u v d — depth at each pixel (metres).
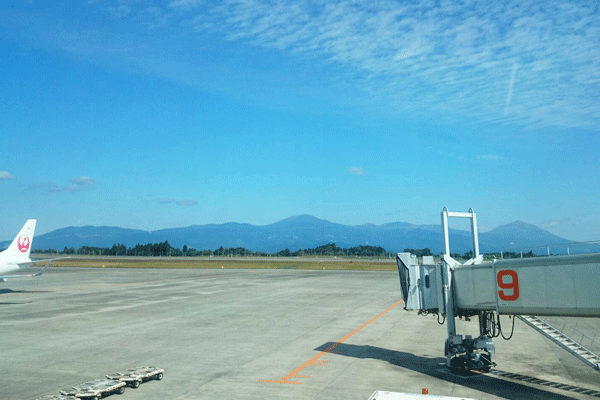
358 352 21.95
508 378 17.55
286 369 18.77
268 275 79.38
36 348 22.67
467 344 18.50
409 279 20.09
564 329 27.94
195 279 69.88
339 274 82.12
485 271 17.61
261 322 30.56
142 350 22.23
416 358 20.80
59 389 15.95
